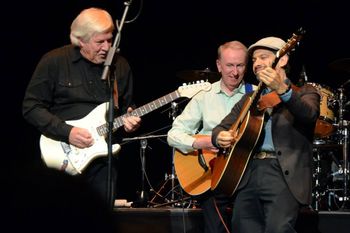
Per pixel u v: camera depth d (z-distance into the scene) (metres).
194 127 6.96
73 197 1.52
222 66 6.81
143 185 10.48
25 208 1.48
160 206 9.77
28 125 11.45
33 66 11.47
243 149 5.55
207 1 12.09
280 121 5.46
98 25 6.25
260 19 11.91
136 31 12.23
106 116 6.44
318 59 11.70
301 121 5.27
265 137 5.54
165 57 12.28
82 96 6.44
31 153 11.44
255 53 5.92
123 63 6.68
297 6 11.71
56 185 1.54
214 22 12.11
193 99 6.98
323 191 10.33
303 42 11.70
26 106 6.42
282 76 5.74
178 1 12.12
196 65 12.21
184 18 12.17
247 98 5.99
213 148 6.40
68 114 6.47
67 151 6.44
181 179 6.88
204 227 7.16
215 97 6.94
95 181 6.44
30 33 11.45
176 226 7.72
